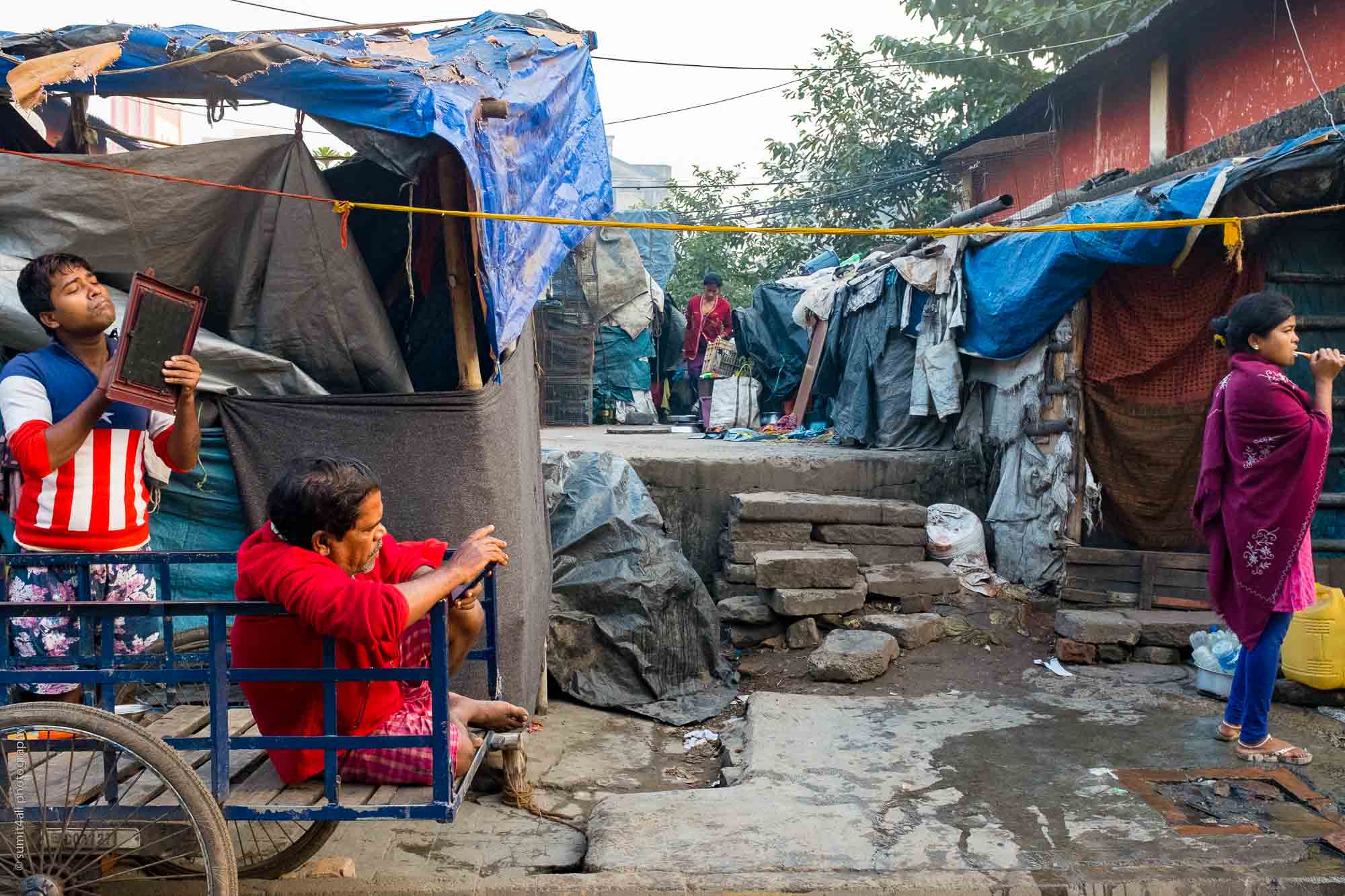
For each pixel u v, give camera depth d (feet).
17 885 8.43
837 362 32.83
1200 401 19.13
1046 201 33.06
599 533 18.72
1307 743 14.08
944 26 42.32
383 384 13.37
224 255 12.96
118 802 8.46
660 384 49.44
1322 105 19.39
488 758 13.34
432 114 10.85
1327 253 18.45
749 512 20.98
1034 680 17.25
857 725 15.05
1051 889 10.02
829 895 9.93
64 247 12.42
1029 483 21.29
